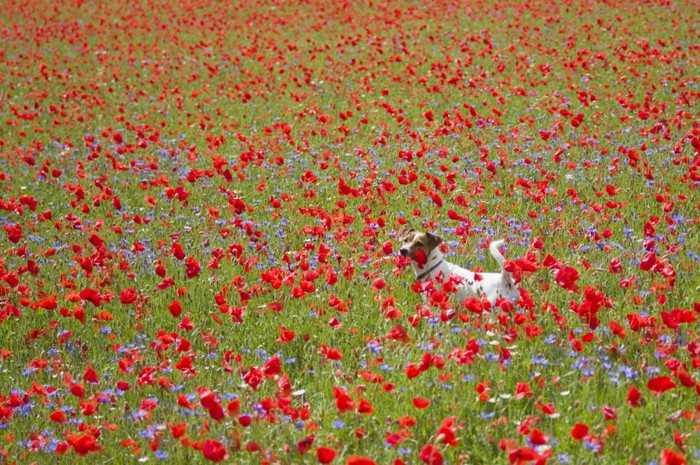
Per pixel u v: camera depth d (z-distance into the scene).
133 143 14.91
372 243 8.61
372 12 27.11
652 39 20.05
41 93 18.52
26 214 11.04
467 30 23.08
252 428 5.11
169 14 30.27
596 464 4.62
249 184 11.70
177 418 5.42
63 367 6.47
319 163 12.13
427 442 4.88
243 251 8.92
